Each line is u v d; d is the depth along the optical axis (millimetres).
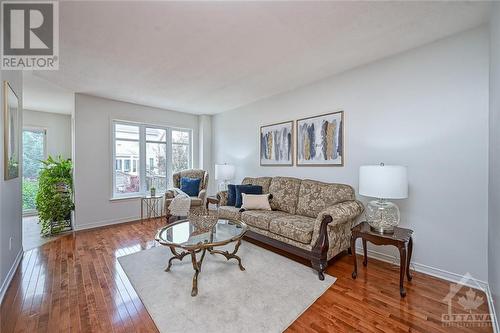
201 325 1559
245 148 4605
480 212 1992
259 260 2607
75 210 3854
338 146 3010
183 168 5488
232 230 2549
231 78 3184
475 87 2018
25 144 5020
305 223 2551
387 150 2561
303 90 3471
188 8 1716
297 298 1871
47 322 1594
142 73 3000
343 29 2023
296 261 2588
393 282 2129
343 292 1965
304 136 3447
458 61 2104
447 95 2164
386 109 2568
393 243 1946
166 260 2613
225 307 1753
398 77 2477
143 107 4699
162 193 5047
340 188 2820
